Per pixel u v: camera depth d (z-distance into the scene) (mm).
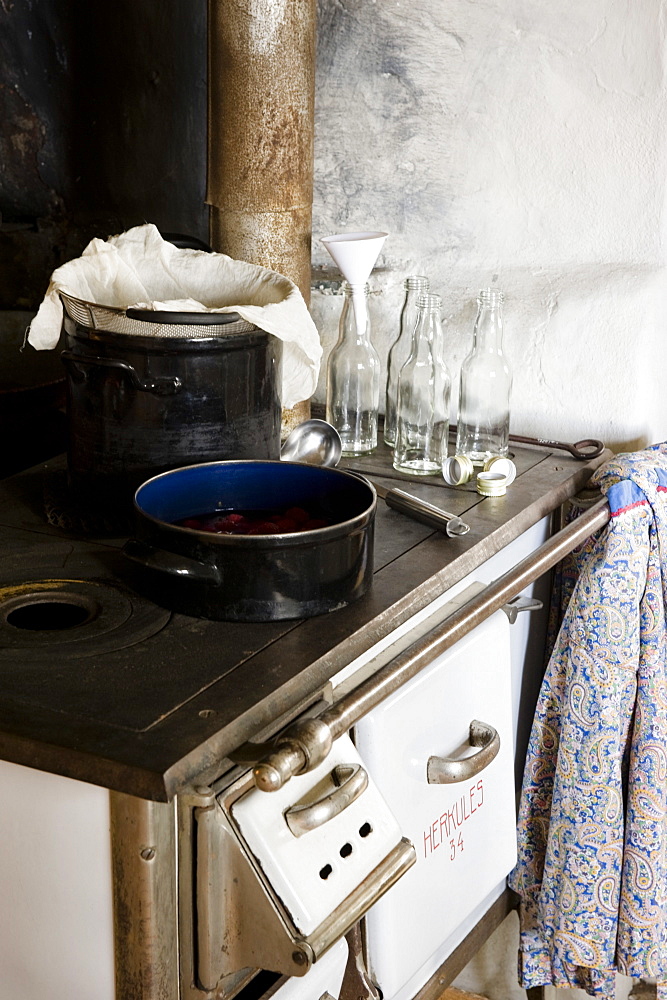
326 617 1183
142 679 1039
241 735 977
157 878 937
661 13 1674
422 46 1876
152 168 2191
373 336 1995
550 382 1844
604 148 1772
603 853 1595
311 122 1711
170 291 1525
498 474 1590
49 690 1016
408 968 1297
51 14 2074
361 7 1911
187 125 2148
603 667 1559
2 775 988
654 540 1562
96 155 2180
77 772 917
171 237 1600
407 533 1436
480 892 1469
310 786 1036
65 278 1382
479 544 1398
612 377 1789
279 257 1728
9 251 2061
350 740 1134
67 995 1020
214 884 964
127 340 1290
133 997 975
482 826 1449
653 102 1715
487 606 1280
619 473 1552
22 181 2123
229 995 1030
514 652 1710
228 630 1147
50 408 1751
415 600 1255
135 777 891
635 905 1608
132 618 1169
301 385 1535
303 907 971
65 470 1636
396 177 1965
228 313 1303
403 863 1074
